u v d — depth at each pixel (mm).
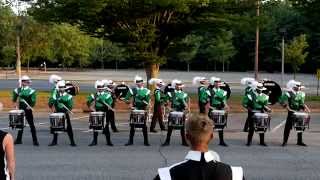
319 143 21203
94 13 33156
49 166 15922
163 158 17453
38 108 34938
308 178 14500
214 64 113625
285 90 21281
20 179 14062
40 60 117188
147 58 35906
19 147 19672
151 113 28578
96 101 20609
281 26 103375
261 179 14289
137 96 20891
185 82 65500
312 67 104438
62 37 72250
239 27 36750
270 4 38312
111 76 79938
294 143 21172
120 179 14156
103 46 115188
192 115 5434
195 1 33250
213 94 21047
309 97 43000
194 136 5168
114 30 36531
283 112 34156
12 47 70750
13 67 108125
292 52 70125
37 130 24750
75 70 106938
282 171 15422
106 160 17016
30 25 65500
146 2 33281
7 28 67812
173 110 20828
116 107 35281
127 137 22688
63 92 20234
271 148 19859
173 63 118500
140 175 14680
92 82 63469
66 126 20188
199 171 5086
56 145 20234
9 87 52562
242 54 113438
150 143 20984
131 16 35219
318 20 47094
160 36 37688
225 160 17141
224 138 22500
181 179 5090
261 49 108938
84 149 19344
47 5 35625
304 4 42594
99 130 20156
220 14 36000
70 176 14492
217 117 20266
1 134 7277
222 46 105312
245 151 19078
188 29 37750
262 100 20516
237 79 76250
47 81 65188
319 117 31328
